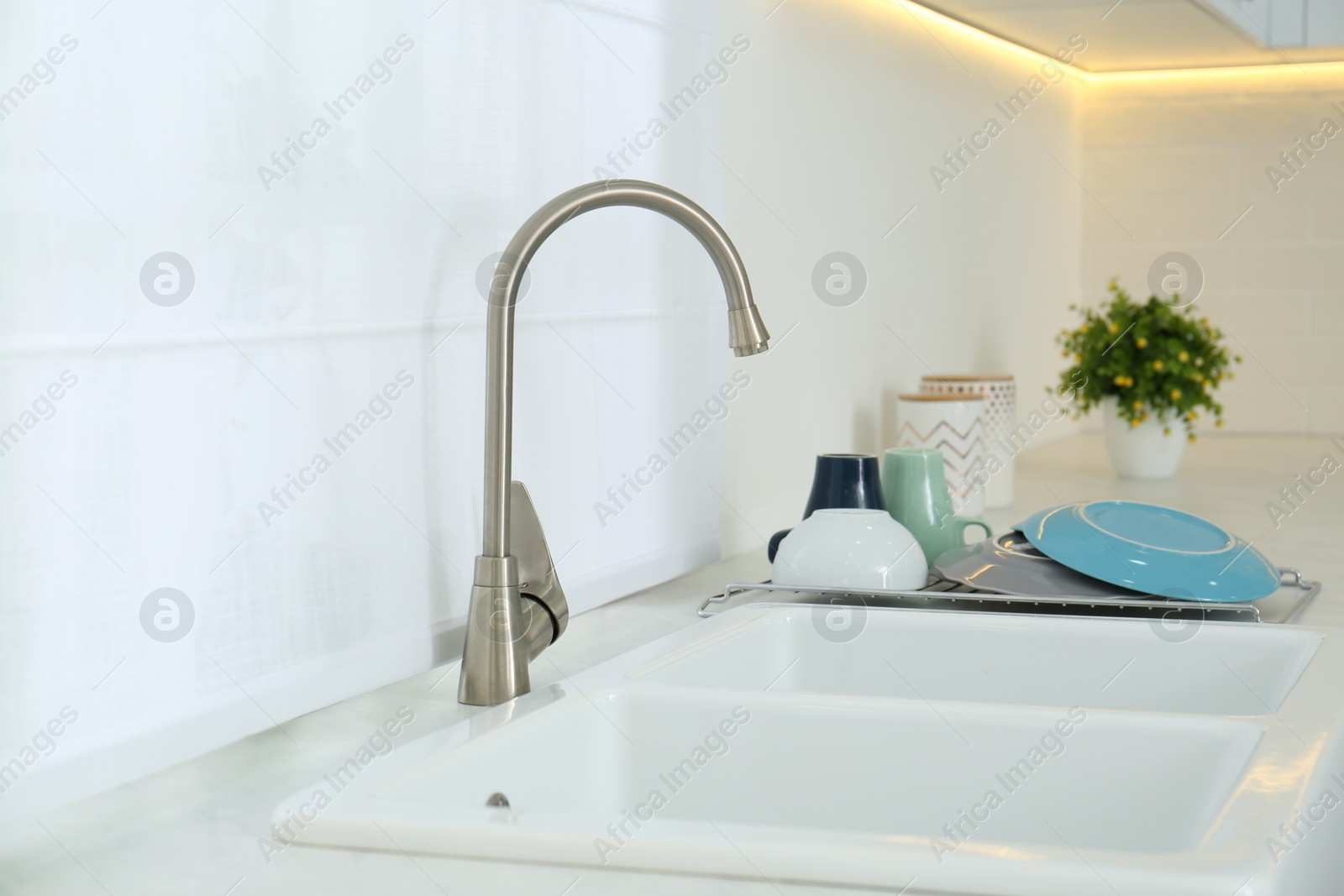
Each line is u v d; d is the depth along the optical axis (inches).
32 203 25.3
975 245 86.7
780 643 42.8
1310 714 29.3
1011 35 83.7
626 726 33.2
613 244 45.4
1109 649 39.9
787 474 62.6
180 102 28.3
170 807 26.7
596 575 44.8
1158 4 71.4
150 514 28.0
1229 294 103.5
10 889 22.6
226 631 30.0
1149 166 105.0
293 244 31.6
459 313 37.5
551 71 41.4
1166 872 19.6
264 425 30.9
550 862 22.1
